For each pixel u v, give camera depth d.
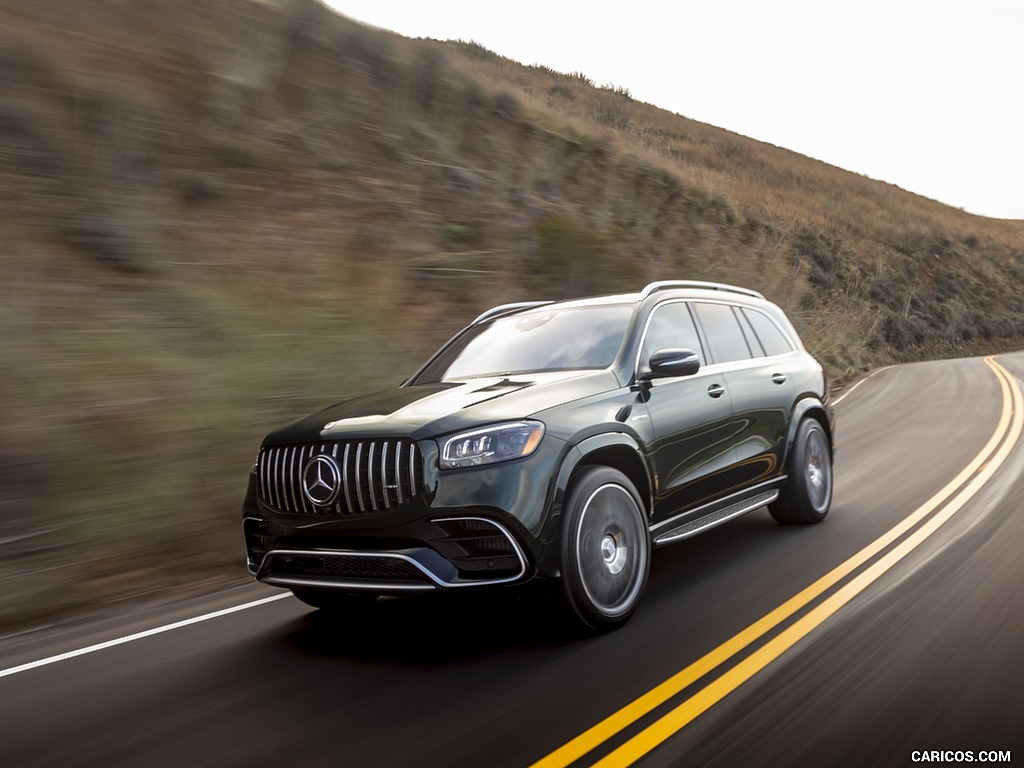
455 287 12.74
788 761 2.70
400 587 3.86
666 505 4.76
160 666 4.16
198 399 7.83
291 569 4.25
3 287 8.42
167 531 6.34
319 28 18.00
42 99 11.49
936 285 42.03
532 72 51.06
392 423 4.02
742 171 48.03
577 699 3.30
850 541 5.62
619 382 4.67
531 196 17.97
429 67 20.02
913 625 3.88
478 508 3.78
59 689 3.93
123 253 9.84
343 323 10.20
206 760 3.01
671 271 17.50
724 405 5.34
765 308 6.66
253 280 10.62
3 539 5.72
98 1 14.45
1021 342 41.47
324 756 2.97
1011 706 3.00
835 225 42.88
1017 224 65.38
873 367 23.97
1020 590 4.27
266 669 3.97
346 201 14.02
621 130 43.34
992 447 9.10
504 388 4.41
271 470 4.30
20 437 6.59
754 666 3.51
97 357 8.00
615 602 4.18
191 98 13.84
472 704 3.33
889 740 2.80
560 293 13.87
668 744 2.86
